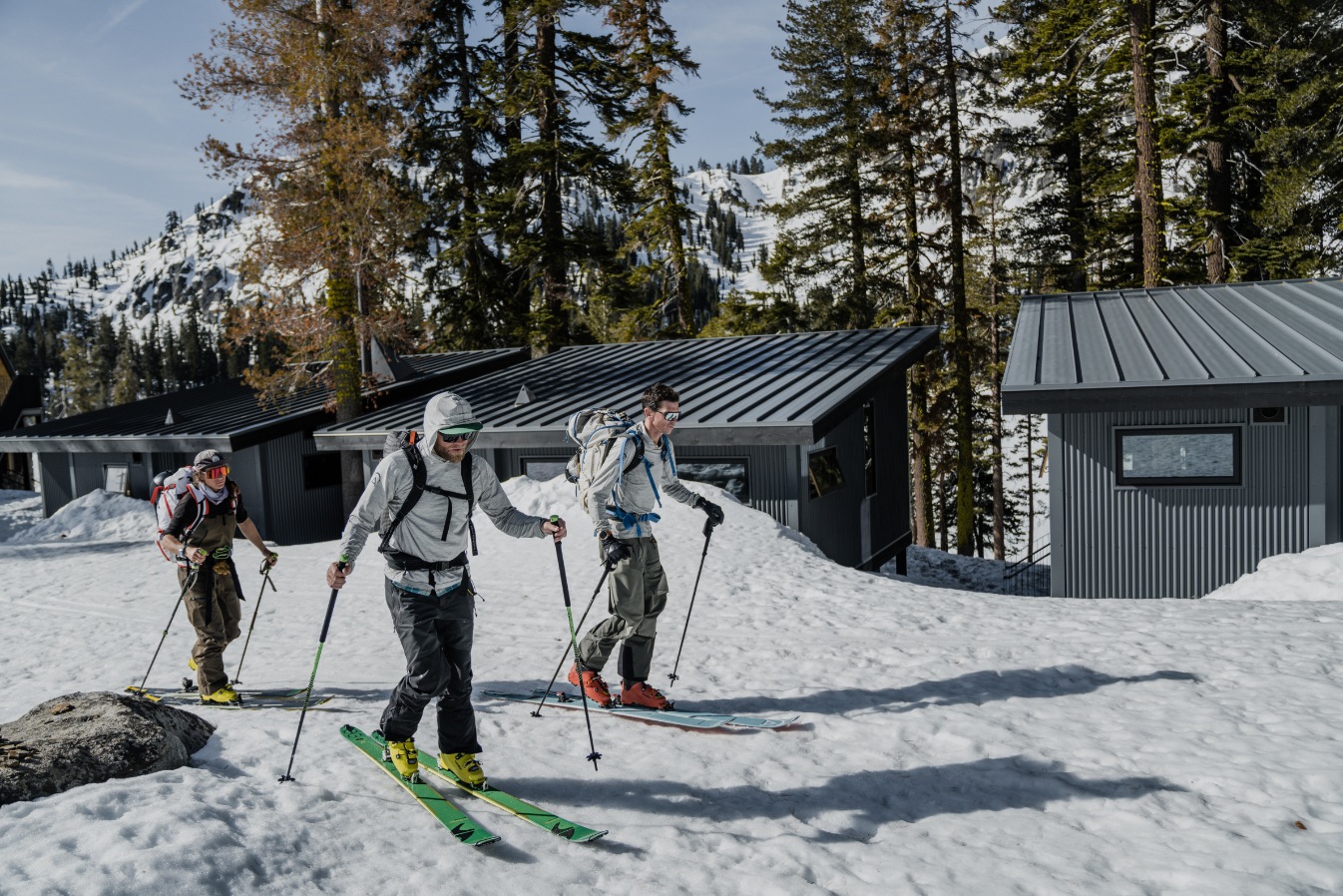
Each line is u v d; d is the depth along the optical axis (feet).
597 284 94.53
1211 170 71.15
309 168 61.87
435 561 13.28
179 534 20.26
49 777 12.34
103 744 13.34
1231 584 33.63
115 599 39.60
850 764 15.07
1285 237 70.44
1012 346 43.39
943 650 22.34
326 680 22.80
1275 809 12.21
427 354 93.40
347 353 63.93
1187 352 37.93
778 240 97.25
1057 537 37.35
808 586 31.78
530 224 97.30
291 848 11.27
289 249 60.13
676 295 88.89
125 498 73.77
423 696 13.12
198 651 20.31
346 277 63.00
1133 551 36.60
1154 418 35.99
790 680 20.54
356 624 31.19
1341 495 34.01
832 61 94.17
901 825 12.68
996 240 98.48
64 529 70.13
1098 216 90.99
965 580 64.44
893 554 58.90
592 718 17.70
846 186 94.53
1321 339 37.81
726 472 45.65
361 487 63.26
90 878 9.58
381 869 11.04
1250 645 20.71
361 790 13.51
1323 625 22.39
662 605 18.10
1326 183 72.90
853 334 62.18
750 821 12.86
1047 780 13.93
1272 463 34.73
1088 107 88.48
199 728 15.85
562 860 11.46
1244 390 32.83
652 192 87.81
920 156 91.35
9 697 24.12
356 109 60.34
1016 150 93.76
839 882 10.89
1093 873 10.84
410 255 94.17
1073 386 34.68
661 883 10.87
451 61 96.99
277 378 63.31
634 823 12.74
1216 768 13.71
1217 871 10.55
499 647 25.94
